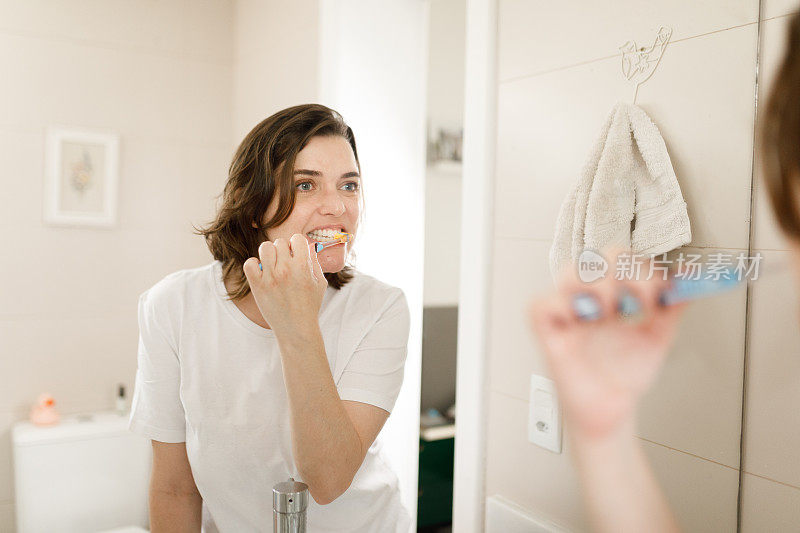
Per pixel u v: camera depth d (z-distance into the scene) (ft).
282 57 7.09
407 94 6.32
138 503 7.47
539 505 3.79
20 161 7.42
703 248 2.89
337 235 3.11
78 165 7.65
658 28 3.09
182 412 3.45
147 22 8.02
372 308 3.35
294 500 2.16
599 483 3.41
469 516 4.32
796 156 2.51
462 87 7.59
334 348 3.34
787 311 2.57
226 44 8.55
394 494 3.63
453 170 7.57
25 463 6.88
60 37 7.55
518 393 3.94
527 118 3.88
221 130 8.59
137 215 8.10
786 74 2.55
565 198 3.57
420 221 6.42
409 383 6.21
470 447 4.31
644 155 3.11
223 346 3.30
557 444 3.64
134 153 8.04
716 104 2.83
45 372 7.68
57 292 7.70
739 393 2.75
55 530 7.04
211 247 3.49
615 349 3.28
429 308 7.47
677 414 3.00
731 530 2.79
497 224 4.12
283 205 3.07
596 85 3.42
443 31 7.45
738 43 2.74
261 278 2.66
